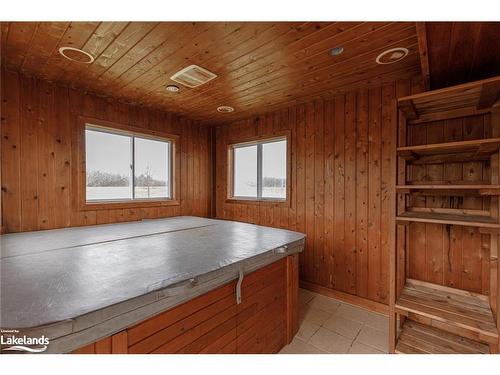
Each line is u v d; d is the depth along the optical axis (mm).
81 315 879
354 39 1726
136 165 3357
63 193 2635
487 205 1832
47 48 1882
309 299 2748
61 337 842
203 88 2627
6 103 2285
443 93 1614
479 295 1822
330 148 2834
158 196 3617
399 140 1956
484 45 1451
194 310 1275
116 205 3070
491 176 1708
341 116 2748
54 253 1658
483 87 1485
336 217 2775
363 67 2125
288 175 3219
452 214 1900
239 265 1501
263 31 1651
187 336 1246
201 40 1760
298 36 1702
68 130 2656
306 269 3021
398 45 1797
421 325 1968
